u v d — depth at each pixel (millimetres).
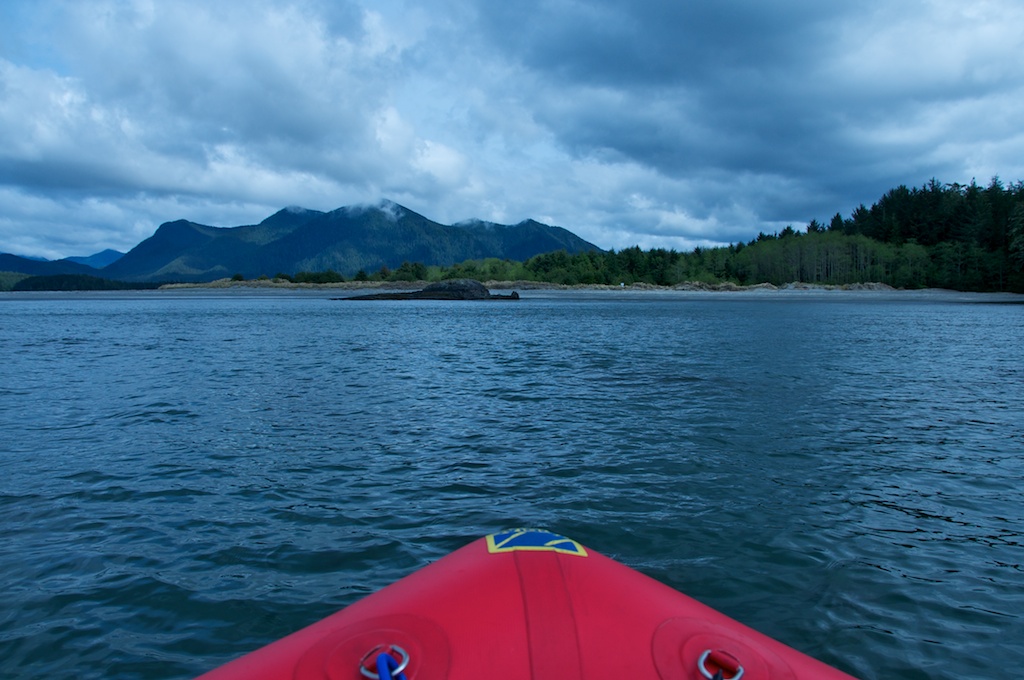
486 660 2131
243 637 4234
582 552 2686
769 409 11820
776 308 58906
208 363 19328
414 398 13172
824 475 7727
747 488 7223
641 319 42375
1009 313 50812
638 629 2320
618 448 9023
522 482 7492
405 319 44031
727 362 18938
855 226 130875
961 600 4684
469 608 2309
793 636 4180
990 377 15836
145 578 5062
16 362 19766
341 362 19453
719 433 9922
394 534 5969
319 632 2387
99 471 8039
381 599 2508
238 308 64375
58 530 6102
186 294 119562
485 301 79812
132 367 18422
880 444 9219
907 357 20188
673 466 8109
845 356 20484
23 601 4688
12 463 8406
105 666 3898
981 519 6324
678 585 4895
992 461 8344
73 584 4965
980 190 117688
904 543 5719
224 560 5406
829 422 10688
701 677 2178
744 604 4602
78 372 17375
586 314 49406
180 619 4449
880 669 3838
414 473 7898
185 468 8164
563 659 2148
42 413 11773
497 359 20016
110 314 53781
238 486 7426
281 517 6430
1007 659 3957
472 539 5836
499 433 10023
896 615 4461
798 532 5953
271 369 17844
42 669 3867
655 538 5809
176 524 6246
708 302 73250
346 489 7305
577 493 7078
